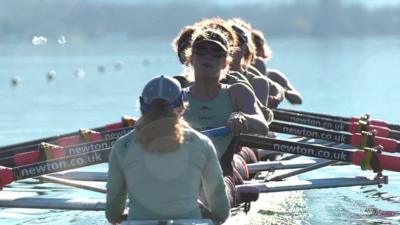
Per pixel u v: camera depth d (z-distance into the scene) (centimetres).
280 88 4100
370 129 3512
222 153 2503
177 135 1814
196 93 2559
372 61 17512
